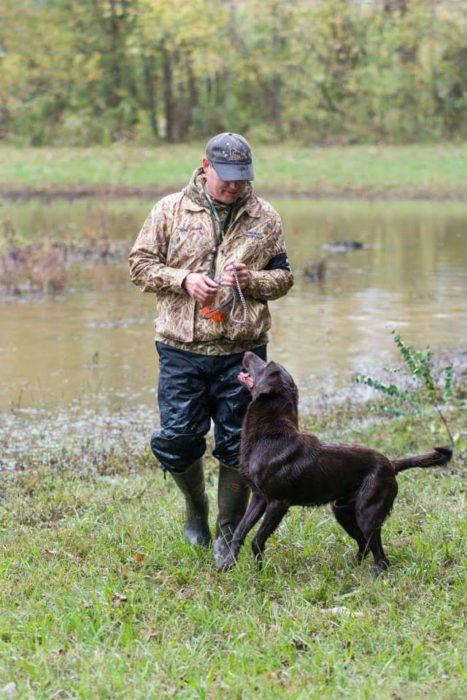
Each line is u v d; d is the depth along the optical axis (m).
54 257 19.94
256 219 6.15
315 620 5.16
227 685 4.41
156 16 47.44
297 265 20.83
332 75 48.06
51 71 50.22
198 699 4.32
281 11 48.69
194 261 6.09
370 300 16.94
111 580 5.73
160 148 44.84
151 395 11.24
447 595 5.41
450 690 4.32
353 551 6.30
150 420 10.31
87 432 9.86
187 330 6.09
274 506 5.79
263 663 4.68
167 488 7.98
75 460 8.89
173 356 6.16
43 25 51.38
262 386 5.75
